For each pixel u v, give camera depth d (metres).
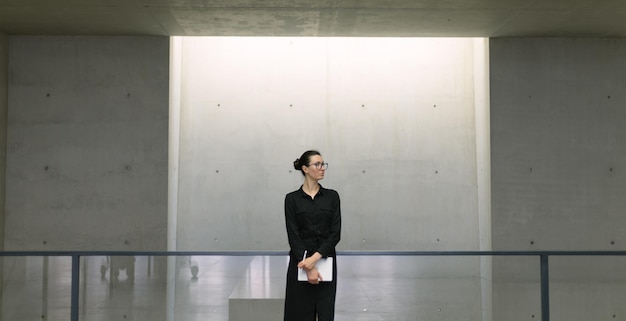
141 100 7.23
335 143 8.04
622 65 7.39
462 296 5.00
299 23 6.72
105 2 5.94
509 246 7.22
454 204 8.05
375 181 8.03
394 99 8.09
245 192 7.99
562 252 5.20
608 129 7.35
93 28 6.91
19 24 6.76
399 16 6.44
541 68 7.32
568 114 7.32
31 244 7.16
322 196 4.04
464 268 5.02
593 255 5.25
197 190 7.97
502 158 7.26
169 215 7.33
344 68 8.09
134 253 5.01
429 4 6.03
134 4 6.02
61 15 6.39
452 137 8.09
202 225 7.95
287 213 4.03
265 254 4.95
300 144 8.03
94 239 7.16
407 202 8.03
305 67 8.09
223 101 8.04
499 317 5.08
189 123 8.01
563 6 6.08
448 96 8.12
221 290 4.95
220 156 8.00
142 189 7.18
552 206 7.27
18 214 7.17
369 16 6.45
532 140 7.29
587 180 7.30
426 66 8.13
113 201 7.19
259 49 8.08
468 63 8.15
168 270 4.99
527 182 7.26
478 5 6.05
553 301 5.23
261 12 6.29
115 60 7.25
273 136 8.02
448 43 8.14
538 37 7.31
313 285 4.02
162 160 7.20
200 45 8.05
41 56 7.25
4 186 7.17
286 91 8.06
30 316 5.09
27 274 5.09
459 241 8.03
